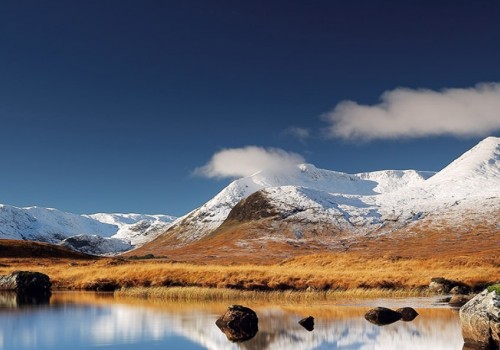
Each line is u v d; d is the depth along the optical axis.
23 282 54.44
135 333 29.34
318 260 96.25
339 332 28.84
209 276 56.94
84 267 83.50
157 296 49.94
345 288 51.47
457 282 51.62
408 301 43.38
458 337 27.03
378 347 24.75
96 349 25.31
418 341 26.09
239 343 26.28
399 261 88.19
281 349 24.67
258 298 46.88
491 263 80.06
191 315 36.12
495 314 21.94
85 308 40.44
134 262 101.56
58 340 27.61
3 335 29.16
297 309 38.69
